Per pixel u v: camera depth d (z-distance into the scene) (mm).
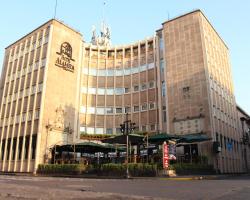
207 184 14836
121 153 38250
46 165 36219
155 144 32000
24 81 46406
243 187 12492
